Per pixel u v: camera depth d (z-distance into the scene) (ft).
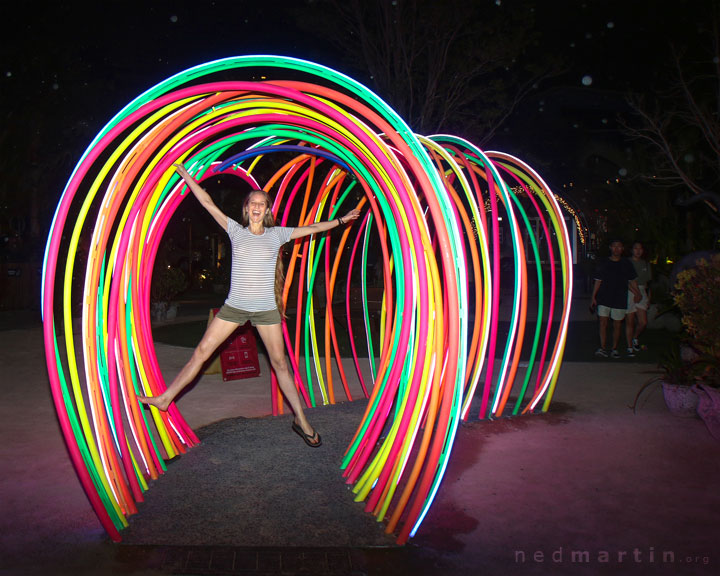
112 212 12.21
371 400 14.65
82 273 44.75
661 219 50.29
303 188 44.91
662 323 37.47
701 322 17.58
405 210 11.41
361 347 32.09
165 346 32.09
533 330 38.42
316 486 13.34
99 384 12.97
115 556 10.60
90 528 11.63
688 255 31.12
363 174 14.30
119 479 12.00
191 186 13.41
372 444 13.15
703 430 17.19
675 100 49.37
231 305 13.58
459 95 54.85
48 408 19.86
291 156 44.14
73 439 10.57
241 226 13.80
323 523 11.74
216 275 73.05
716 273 17.60
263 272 13.67
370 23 54.85
